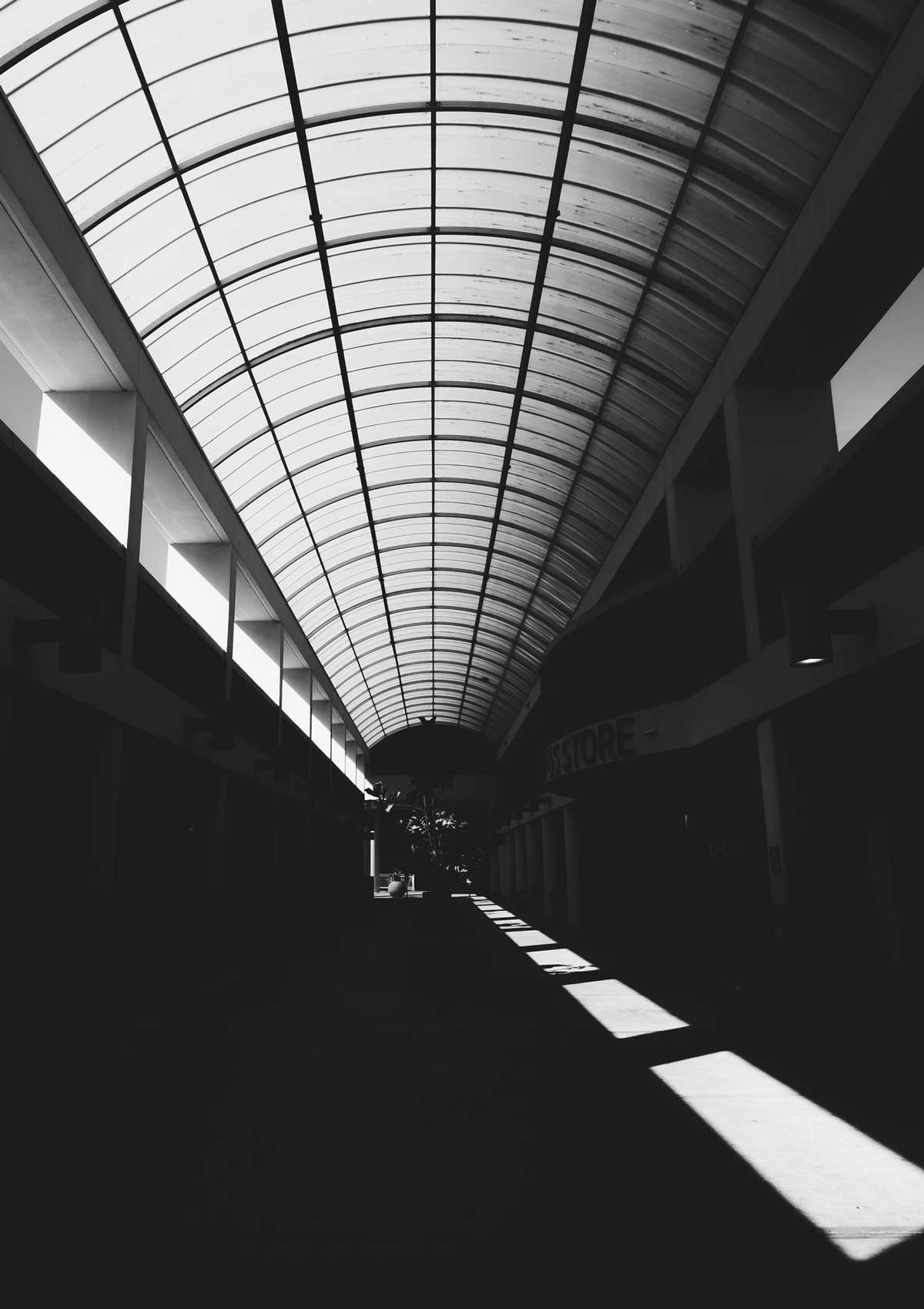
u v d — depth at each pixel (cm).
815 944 1470
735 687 1761
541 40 1672
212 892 2545
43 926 1596
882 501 1386
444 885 2206
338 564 4603
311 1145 731
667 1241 530
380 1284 477
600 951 2512
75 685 1505
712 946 1712
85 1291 470
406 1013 1437
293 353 2691
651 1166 668
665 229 1995
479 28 1669
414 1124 793
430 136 1952
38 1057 1080
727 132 1659
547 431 3145
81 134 1681
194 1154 705
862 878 1653
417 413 3219
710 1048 1117
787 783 1573
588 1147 720
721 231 1867
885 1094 862
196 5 1548
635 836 3331
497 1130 773
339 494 3781
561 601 4800
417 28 1673
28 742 1662
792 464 1730
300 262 2316
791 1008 1264
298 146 1936
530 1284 475
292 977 1955
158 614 2186
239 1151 713
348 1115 825
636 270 2127
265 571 3516
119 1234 548
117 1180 645
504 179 2064
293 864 4228
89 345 1748
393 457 3550
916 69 1120
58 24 1476
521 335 2656
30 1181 643
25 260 1495
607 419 2845
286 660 4156
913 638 1080
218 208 2033
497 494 3856
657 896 3027
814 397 1766
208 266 2189
